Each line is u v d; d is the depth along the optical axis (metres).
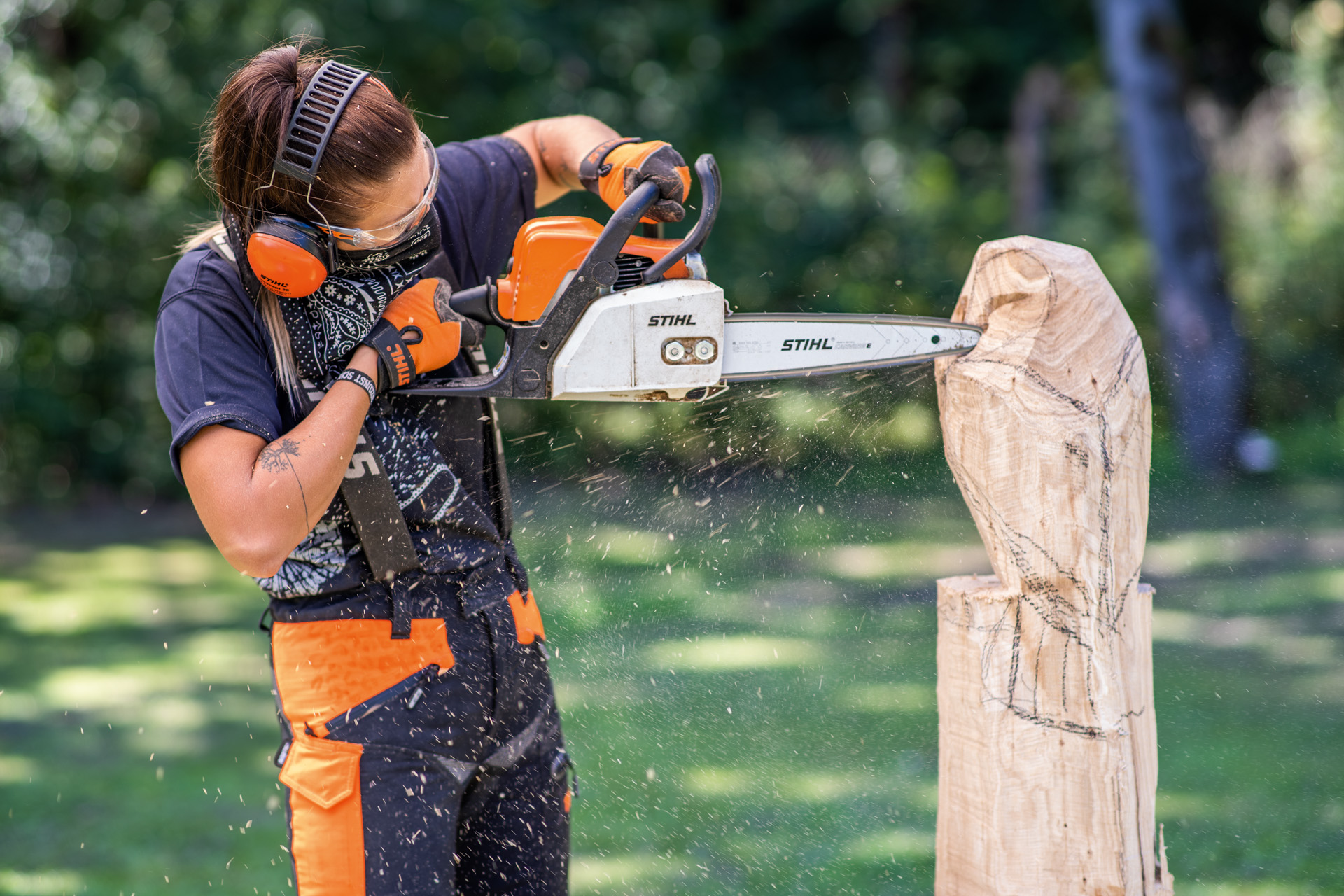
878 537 10.74
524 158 2.72
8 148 15.77
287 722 2.31
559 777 2.55
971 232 19.98
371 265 2.25
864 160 20.95
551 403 12.58
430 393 2.27
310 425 2.13
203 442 2.12
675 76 18.36
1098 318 2.28
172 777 5.92
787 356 2.36
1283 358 15.67
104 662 8.34
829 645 7.49
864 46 22.92
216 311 2.21
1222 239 15.14
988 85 23.19
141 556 13.04
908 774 5.26
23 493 16.80
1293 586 8.63
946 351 2.35
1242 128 20.80
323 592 2.28
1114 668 2.27
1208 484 13.42
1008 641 2.30
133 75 15.23
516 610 2.44
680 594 8.84
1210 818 4.63
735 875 4.30
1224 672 6.57
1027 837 2.30
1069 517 2.24
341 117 2.11
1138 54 14.87
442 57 15.89
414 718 2.27
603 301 2.26
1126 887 2.29
